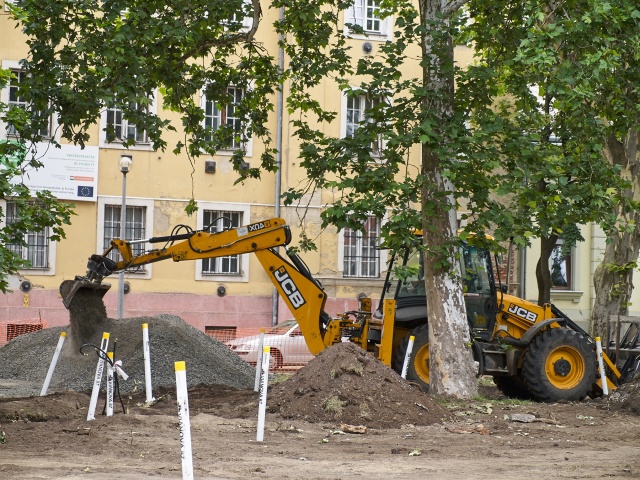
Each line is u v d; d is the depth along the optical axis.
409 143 22.28
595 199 22.81
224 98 28.70
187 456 10.26
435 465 14.09
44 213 21.05
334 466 13.73
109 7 23.52
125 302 44.31
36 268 43.03
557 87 22.08
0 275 18.83
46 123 23.78
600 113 25.58
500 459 14.95
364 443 16.48
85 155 43.91
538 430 18.83
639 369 25.42
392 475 12.97
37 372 27.80
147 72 23.78
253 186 46.06
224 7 25.66
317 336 23.94
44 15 23.20
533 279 48.47
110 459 13.80
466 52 47.62
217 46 27.08
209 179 45.62
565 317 25.83
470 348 23.80
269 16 45.78
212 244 23.97
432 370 23.69
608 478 13.05
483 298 25.34
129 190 44.62
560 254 48.94
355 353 20.08
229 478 12.34
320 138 24.64
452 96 23.69
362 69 23.55
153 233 44.94
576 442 17.27
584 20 21.77
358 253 47.34
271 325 45.62
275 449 15.37
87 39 23.62
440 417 19.55
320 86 46.41
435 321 23.67
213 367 26.80
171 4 25.16
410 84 23.33
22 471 12.41
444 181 23.64
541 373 24.42
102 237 44.12
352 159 23.89
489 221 23.11
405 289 25.23
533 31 22.11
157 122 24.41
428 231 23.67
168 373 25.78
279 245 23.98
